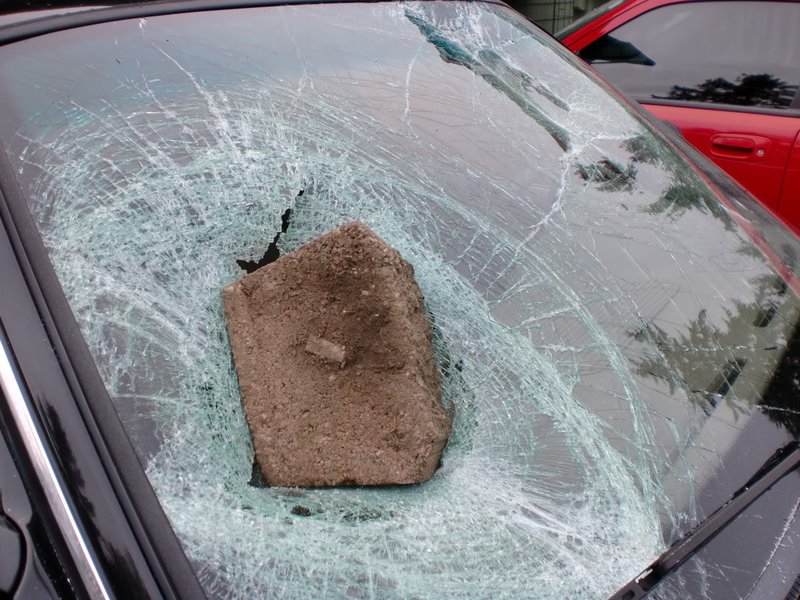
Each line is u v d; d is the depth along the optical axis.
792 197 3.27
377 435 1.22
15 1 1.52
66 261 1.18
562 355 1.39
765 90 3.35
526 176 1.66
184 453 1.12
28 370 1.05
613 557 1.15
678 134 2.15
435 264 1.45
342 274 1.31
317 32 1.77
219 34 1.65
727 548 1.18
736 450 1.32
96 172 1.31
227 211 1.40
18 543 0.97
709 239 1.69
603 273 1.53
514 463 1.25
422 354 1.28
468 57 1.92
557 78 2.04
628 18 3.65
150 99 1.46
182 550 1.01
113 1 1.60
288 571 1.05
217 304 1.32
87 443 1.03
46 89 1.38
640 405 1.35
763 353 1.48
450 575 1.09
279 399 1.24
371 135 1.60
